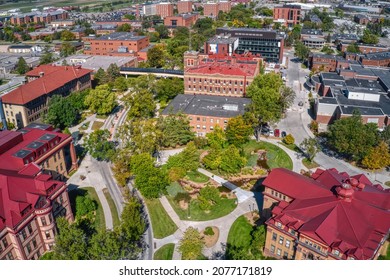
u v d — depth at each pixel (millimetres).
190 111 136250
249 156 119688
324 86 174500
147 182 94125
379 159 107125
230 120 123312
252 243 78250
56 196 79562
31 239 73688
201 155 119875
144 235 83812
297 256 69625
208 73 158000
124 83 186875
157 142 119062
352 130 112500
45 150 96750
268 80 146500
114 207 93938
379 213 69688
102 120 153875
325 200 73562
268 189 83688
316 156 120688
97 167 115000
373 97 150000
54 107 137000
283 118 151625
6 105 141000
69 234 66188
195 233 76250
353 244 63250
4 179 74562
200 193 94375
